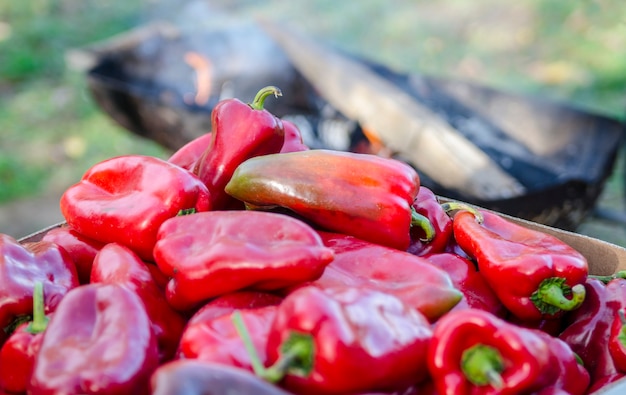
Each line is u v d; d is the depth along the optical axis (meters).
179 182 0.70
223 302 0.64
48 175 2.04
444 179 1.32
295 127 0.83
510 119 1.64
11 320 0.67
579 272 0.69
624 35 2.78
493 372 0.57
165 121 1.51
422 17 3.11
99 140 2.21
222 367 0.54
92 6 3.19
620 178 1.91
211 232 0.66
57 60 2.70
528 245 0.73
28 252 0.70
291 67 1.82
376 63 1.80
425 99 1.75
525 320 0.71
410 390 0.60
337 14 3.18
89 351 0.58
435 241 0.76
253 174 0.72
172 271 0.65
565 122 1.55
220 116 0.76
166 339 0.65
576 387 0.64
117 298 0.60
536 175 1.48
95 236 0.73
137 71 1.86
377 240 0.71
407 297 0.65
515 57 2.71
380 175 0.71
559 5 3.02
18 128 2.28
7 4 3.14
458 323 0.58
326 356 0.55
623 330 0.66
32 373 0.58
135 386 0.57
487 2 3.15
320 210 0.70
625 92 2.37
